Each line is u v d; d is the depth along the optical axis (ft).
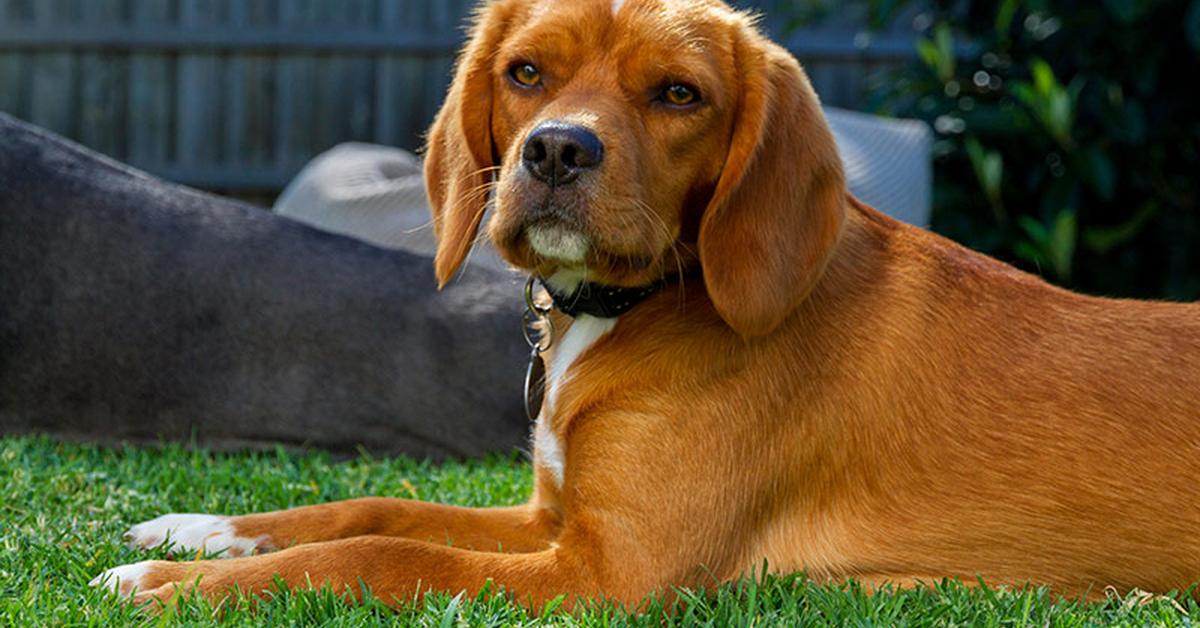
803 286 11.46
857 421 11.76
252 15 39.75
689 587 11.21
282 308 18.06
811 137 11.71
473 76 12.65
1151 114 26.94
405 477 16.62
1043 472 11.66
